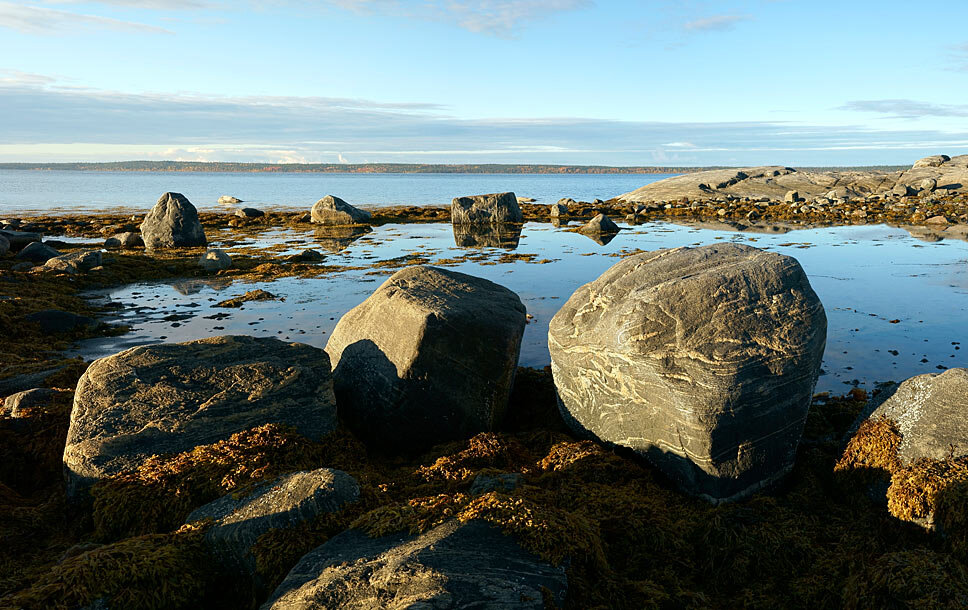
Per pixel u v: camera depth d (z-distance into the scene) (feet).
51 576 11.89
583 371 21.76
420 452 22.29
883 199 159.53
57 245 91.66
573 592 11.87
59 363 31.35
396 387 21.70
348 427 22.80
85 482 16.90
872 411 19.19
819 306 18.98
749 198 179.42
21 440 20.56
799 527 16.33
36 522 16.56
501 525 12.71
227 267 71.67
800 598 13.84
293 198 281.54
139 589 11.98
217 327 44.01
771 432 18.12
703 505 17.60
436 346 21.45
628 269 23.07
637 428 19.62
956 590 12.28
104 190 361.92
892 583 12.69
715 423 17.43
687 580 14.48
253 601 12.53
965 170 191.93
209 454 17.26
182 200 92.17
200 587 12.75
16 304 46.39
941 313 44.62
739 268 19.86
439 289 24.25
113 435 17.54
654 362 18.52
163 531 15.67
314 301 53.21
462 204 129.29
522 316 24.25
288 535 12.90
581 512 16.25
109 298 55.31
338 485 14.28
